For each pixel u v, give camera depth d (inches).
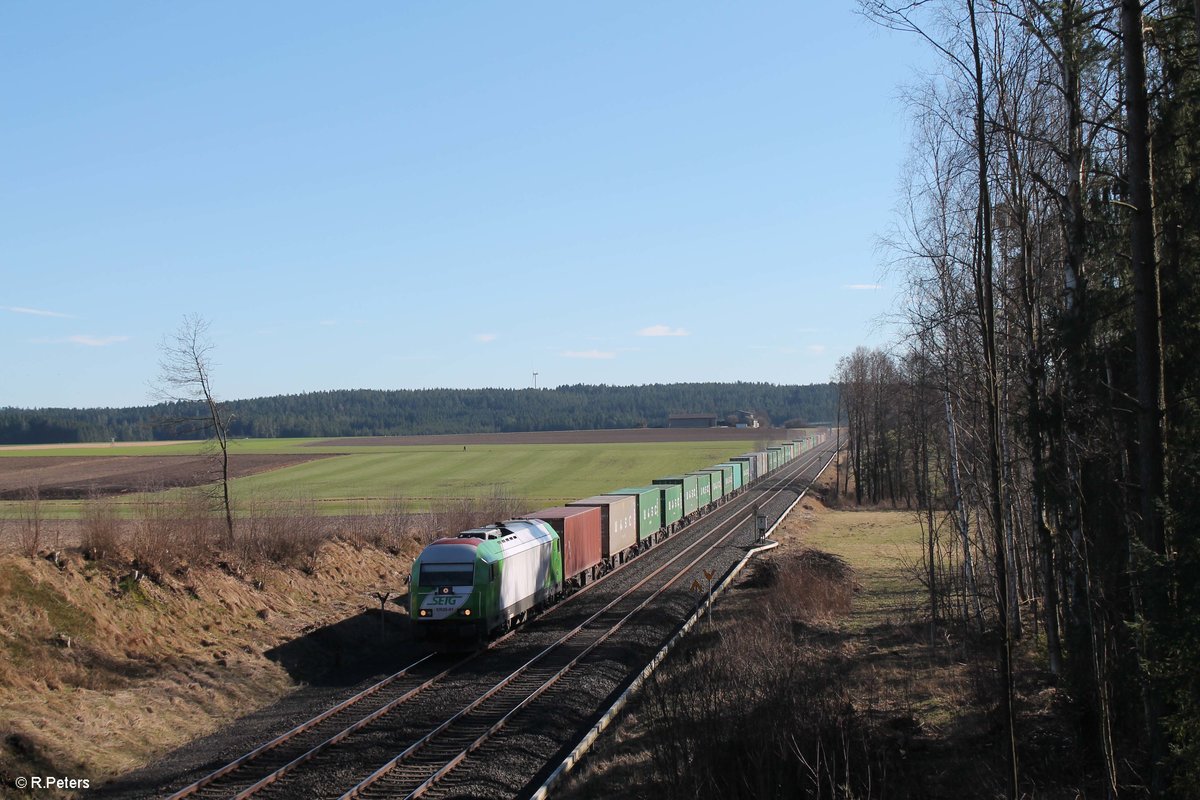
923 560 1187.3
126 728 706.2
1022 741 624.1
